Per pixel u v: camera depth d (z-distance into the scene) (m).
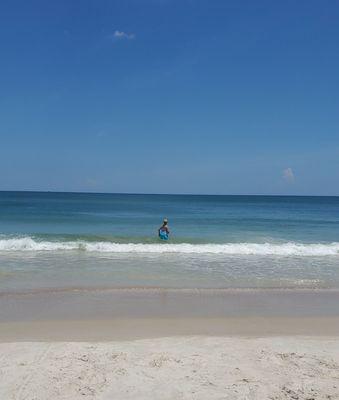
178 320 8.61
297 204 94.69
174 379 5.41
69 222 34.91
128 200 100.88
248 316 9.04
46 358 6.09
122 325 8.19
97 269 14.17
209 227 33.41
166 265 15.21
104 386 5.18
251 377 5.52
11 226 30.89
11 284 11.66
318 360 6.20
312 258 17.77
